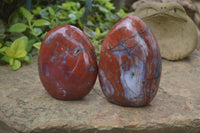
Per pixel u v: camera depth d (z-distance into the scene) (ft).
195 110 1.77
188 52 2.66
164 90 2.07
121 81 1.67
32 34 2.66
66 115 1.64
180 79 2.27
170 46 2.69
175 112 1.73
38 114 1.65
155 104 1.82
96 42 2.72
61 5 3.35
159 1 3.18
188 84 2.19
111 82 1.70
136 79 1.66
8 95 1.87
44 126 1.55
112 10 3.57
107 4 3.35
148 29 1.68
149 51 1.65
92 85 1.79
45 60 1.74
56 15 2.87
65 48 1.71
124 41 1.64
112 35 1.68
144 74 1.65
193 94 2.01
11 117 1.61
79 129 1.56
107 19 3.15
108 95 1.75
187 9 3.20
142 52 1.64
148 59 1.65
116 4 3.62
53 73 1.73
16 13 2.67
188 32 2.69
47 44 1.74
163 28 2.73
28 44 2.57
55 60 1.72
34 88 1.98
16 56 2.32
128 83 1.67
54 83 1.75
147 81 1.66
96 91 1.98
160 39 2.73
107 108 1.73
